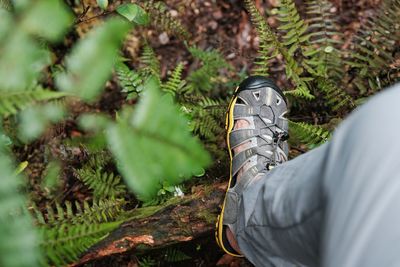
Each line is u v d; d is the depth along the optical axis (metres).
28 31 0.69
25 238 0.85
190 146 0.71
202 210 2.46
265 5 3.56
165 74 3.38
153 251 2.57
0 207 0.83
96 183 2.50
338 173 1.12
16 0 0.70
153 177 0.70
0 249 0.82
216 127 2.81
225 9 3.56
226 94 3.24
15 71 0.70
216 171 2.70
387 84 2.96
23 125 0.79
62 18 0.69
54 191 2.55
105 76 0.69
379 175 1.02
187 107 2.75
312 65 3.11
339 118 2.85
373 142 1.06
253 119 2.55
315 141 2.62
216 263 2.78
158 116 0.71
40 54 0.73
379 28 2.97
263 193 1.82
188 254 2.74
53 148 2.48
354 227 1.01
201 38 3.48
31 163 2.50
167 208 2.43
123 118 0.75
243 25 3.50
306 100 3.09
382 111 1.09
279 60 3.33
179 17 3.50
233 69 3.24
